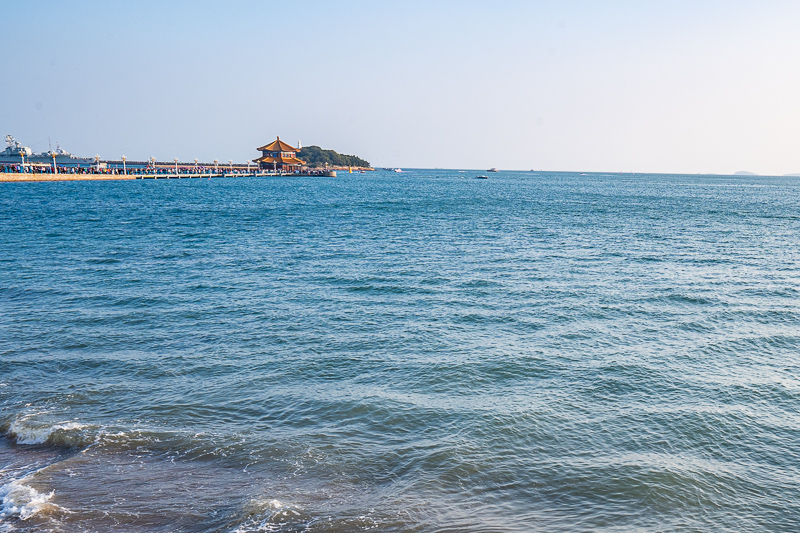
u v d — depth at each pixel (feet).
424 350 58.80
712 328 67.87
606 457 38.29
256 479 35.14
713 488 35.04
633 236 155.94
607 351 59.21
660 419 43.96
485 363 55.11
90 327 65.57
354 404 45.68
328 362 55.06
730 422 43.65
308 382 50.26
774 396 48.57
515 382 50.80
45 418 42.70
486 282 91.56
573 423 43.09
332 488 34.24
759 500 34.04
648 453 38.93
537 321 69.87
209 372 52.42
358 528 30.42
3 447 38.83
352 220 192.54
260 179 654.94
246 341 61.26
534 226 179.83
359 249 125.29
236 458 37.55
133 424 42.06
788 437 41.63
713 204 315.17
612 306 77.15
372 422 42.80
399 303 77.77
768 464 37.99
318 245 131.13
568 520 31.83
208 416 43.65
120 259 108.58
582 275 98.07
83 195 292.40
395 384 49.96
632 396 48.16
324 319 69.62
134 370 52.75
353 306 75.87
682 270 103.86
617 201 328.49
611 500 33.68
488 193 405.80
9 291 81.66
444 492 34.04
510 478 35.68
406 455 38.11
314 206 254.47
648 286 89.61
